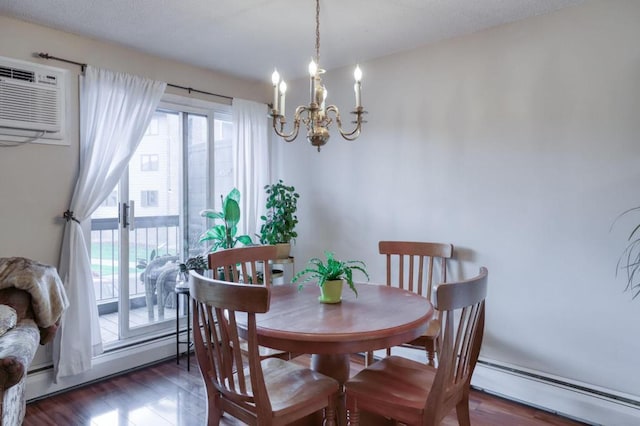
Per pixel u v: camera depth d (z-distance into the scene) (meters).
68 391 2.74
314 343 1.62
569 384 2.43
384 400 1.71
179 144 3.50
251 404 1.65
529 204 2.59
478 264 2.80
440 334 2.15
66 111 2.78
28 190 2.64
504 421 2.38
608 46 2.30
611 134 2.30
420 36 2.86
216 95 3.68
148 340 3.22
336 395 1.87
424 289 3.08
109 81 2.92
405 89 3.13
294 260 3.95
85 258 2.80
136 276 3.26
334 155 3.61
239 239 3.49
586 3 2.36
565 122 2.45
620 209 2.29
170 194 3.46
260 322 1.76
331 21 2.61
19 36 2.59
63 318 2.64
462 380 1.78
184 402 2.61
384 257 3.31
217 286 1.55
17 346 1.81
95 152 2.86
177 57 3.28
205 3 2.36
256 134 3.93
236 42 2.96
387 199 3.27
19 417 1.95
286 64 3.47
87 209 2.83
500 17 2.56
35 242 2.67
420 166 3.07
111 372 2.98
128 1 2.34
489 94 2.73
